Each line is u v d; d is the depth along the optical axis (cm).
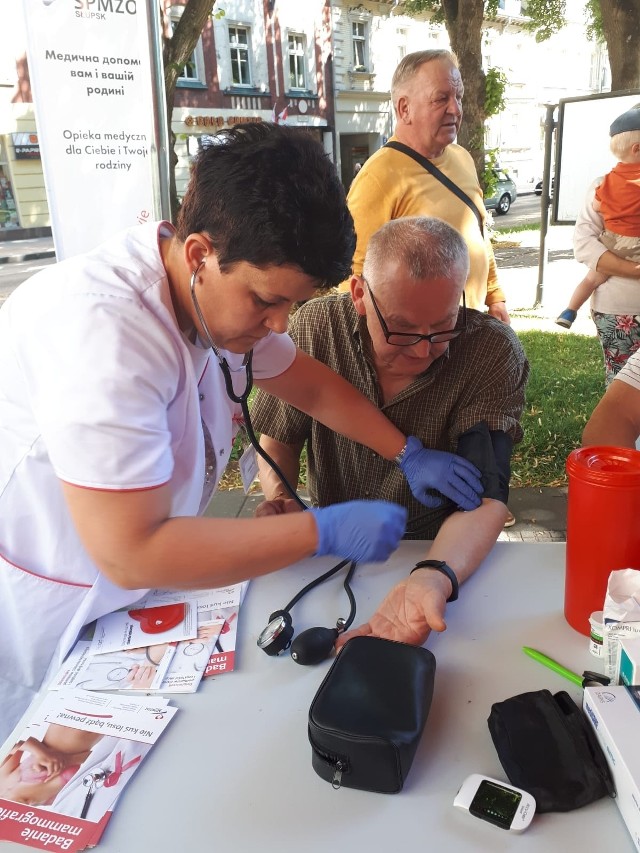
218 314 100
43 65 291
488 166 958
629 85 859
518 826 75
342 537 98
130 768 86
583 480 99
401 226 130
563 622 111
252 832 77
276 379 140
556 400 461
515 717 87
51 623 120
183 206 95
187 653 108
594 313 327
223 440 137
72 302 95
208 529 94
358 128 1891
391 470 154
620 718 81
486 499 133
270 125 90
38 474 111
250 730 92
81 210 312
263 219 85
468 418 145
